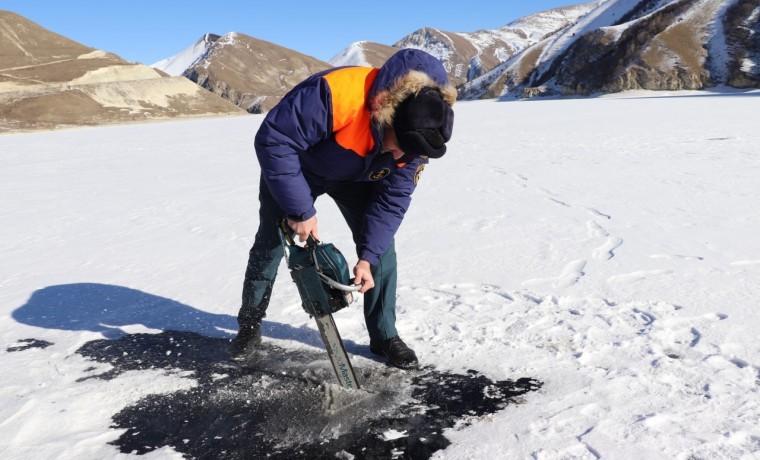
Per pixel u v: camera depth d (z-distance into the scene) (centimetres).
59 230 543
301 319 295
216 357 257
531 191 616
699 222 446
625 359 232
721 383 208
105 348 268
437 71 183
